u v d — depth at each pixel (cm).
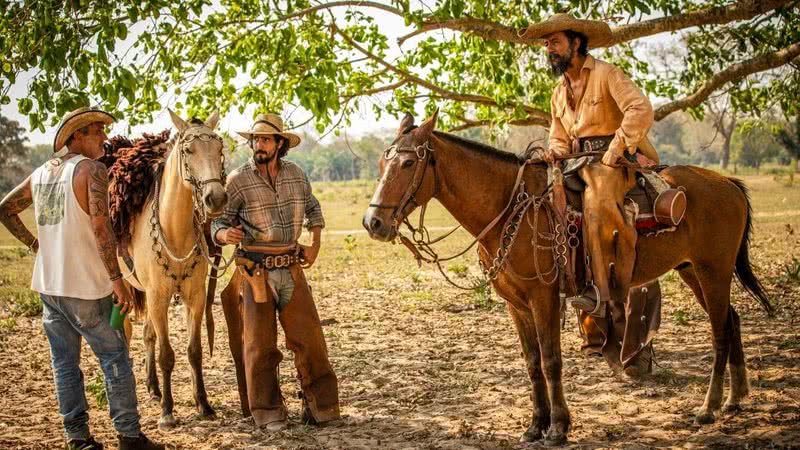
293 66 855
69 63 726
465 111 1167
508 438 541
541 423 538
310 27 875
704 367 717
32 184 495
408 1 836
